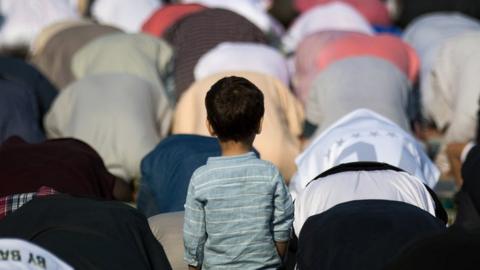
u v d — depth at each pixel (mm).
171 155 18625
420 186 15570
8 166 17219
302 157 18781
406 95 24766
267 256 14242
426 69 31219
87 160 17672
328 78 24344
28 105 24891
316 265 13375
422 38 32719
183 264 15680
